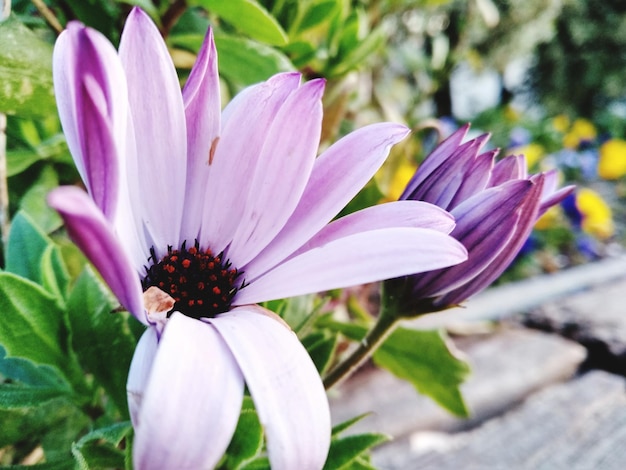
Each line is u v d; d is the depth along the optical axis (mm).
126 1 93
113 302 78
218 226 68
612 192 613
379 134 62
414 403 151
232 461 67
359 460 79
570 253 439
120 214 59
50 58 80
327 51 131
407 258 50
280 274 60
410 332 113
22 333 74
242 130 67
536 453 131
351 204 106
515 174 72
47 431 85
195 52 111
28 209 99
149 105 61
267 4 118
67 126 47
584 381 173
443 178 71
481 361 178
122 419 83
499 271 71
